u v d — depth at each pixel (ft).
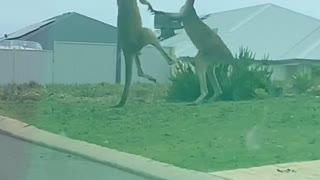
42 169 35.68
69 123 64.08
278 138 53.01
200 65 92.12
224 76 93.45
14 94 102.68
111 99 93.91
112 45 132.36
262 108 79.71
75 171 35.40
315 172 36.22
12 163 37.83
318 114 72.23
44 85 119.03
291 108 79.77
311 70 135.74
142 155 42.65
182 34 120.47
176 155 42.98
